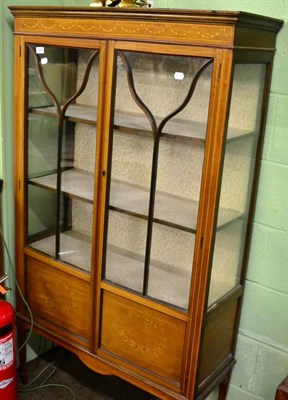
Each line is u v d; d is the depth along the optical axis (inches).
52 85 75.1
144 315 71.5
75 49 70.7
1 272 88.8
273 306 76.9
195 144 62.4
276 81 69.2
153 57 63.7
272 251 75.1
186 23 58.2
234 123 63.6
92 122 71.6
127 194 72.8
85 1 88.0
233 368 83.7
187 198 70.1
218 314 70.8
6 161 85.1
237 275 76.2
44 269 83.4
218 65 57.1
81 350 80.6
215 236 64.1
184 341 68.1
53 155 79.1
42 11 70.9
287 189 71.7
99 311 76.6
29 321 87.5
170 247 73.4
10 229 89.2
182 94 63.0
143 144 71.6
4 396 82.0
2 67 80.4
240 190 70.2
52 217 81.0
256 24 59.7
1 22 78.5
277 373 78.9
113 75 66.5
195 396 69.2
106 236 73.5
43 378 95.8
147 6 73.2
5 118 82.9
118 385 95.7
